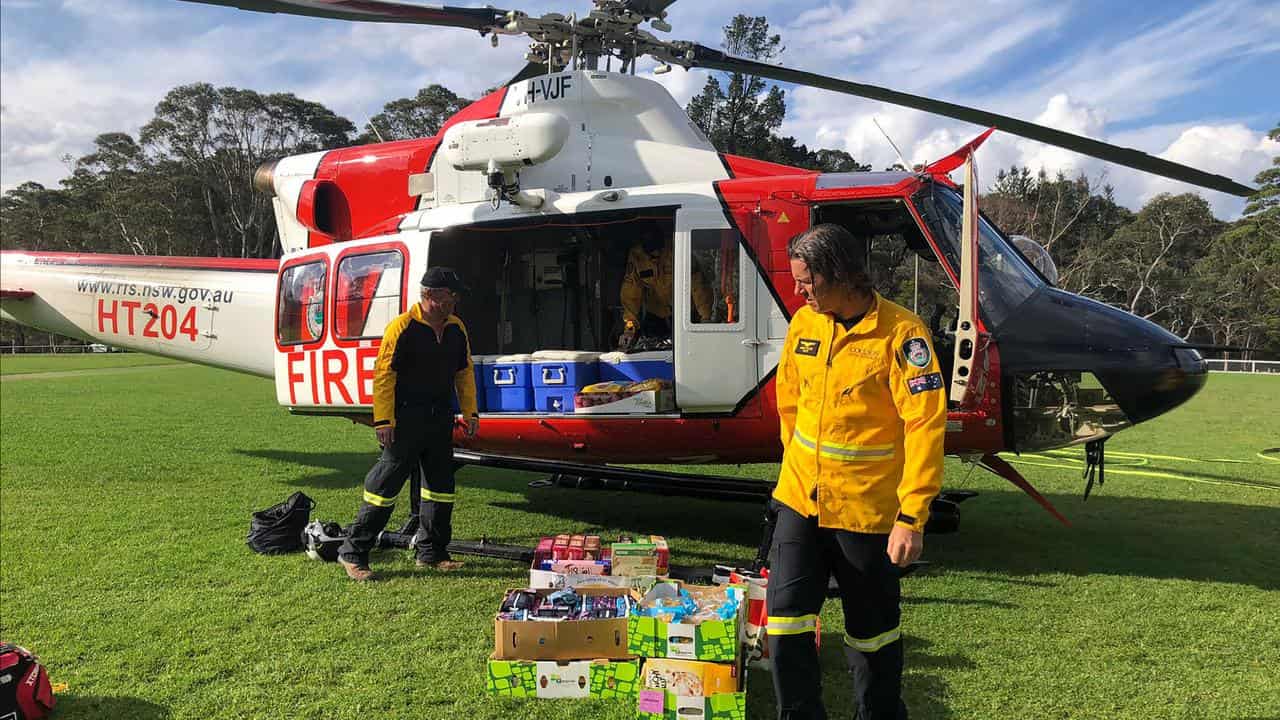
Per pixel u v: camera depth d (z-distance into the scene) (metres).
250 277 7.32
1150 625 3.87
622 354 5.31
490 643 3.64
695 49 5.74
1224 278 50.16
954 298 5.91
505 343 6.50
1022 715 2.95
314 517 6.12
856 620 2.39
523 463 6.06
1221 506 6.73
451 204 5.91
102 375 25.62
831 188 4.89
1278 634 3.75
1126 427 4.61
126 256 8.03
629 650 3.02
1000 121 5.21
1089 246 50.56
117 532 5.62
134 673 3.32
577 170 5.63
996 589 4.43
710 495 5.71
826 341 2.39
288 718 2.94
